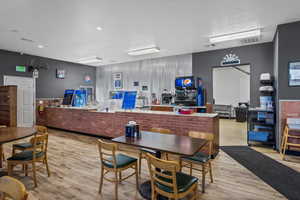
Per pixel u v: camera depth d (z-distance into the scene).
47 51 6.59
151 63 8.12
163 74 7.77
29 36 4.91
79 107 5.99
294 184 2.61
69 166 3.22
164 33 4.71
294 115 3.79
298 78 3.79
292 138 3.81
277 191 2.42
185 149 1.94
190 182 1.81
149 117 4.20
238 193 2.38
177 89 6.28
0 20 3.84
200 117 3.56
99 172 2.99
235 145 4.61
